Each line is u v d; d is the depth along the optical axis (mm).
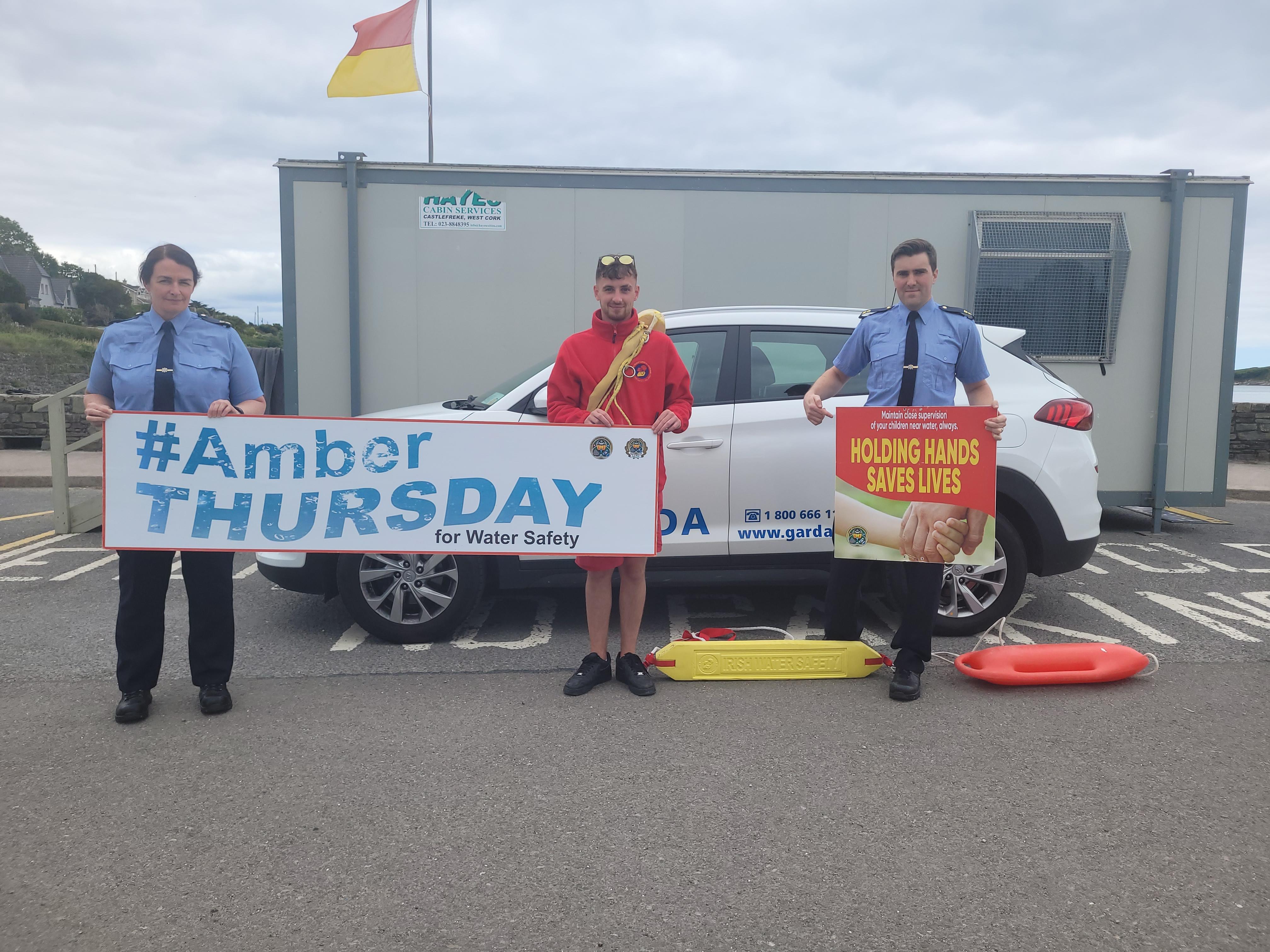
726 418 4344
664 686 3811
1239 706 3545
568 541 3664
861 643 3902
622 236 7340
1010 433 4355
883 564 3842
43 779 2898
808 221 7324
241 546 3498
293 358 7367
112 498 3365
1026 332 6570
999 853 2443
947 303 7391
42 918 2148
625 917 2158
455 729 3330
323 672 4008
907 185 7301
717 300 7359
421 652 4312
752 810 2697
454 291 7359
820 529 4371
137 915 2164
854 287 7359
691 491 4316
